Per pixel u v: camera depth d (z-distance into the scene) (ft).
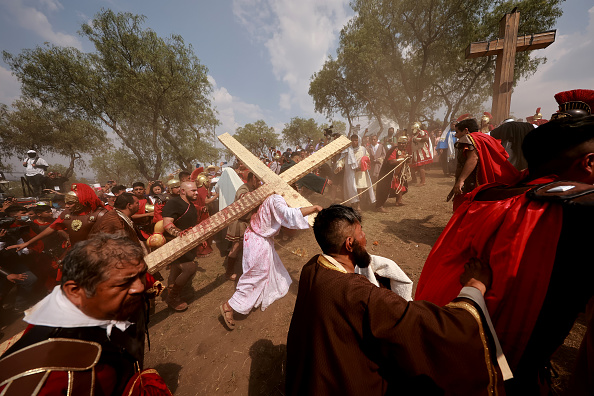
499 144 7.66
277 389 6.74
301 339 3.76
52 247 15.89
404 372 3.03
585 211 2.58
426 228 15.29
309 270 4.14
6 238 12.29
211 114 63.87
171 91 53.16
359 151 19.42
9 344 3.27
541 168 3.54
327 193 26.94
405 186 19.99
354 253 4.07
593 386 3.38
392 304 3.11
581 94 5.68
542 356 3.27
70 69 45.96
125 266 3.03
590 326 3.32
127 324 3.43
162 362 8.07
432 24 59.16
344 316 3.33
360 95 75.87
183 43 53.57
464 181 9.36
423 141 25.58
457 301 3.19
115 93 49.21
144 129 56.13
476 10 54.29
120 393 3.23
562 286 2.90
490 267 3.35
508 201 3.42
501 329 3.23
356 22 68.18
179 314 10.37
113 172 113.19
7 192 46.73
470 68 61.05
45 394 2.44
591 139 3.05
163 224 10.50
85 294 2.94
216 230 8.32
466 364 2.89
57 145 66.33
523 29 50.01
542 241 2.93
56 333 2.81
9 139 65.46
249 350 8.11
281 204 8.33
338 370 3.29
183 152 61.46
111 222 8.17
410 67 66.95
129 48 48.93
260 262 8.84
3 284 11.81
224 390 6.94
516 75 56.75
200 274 13.55
